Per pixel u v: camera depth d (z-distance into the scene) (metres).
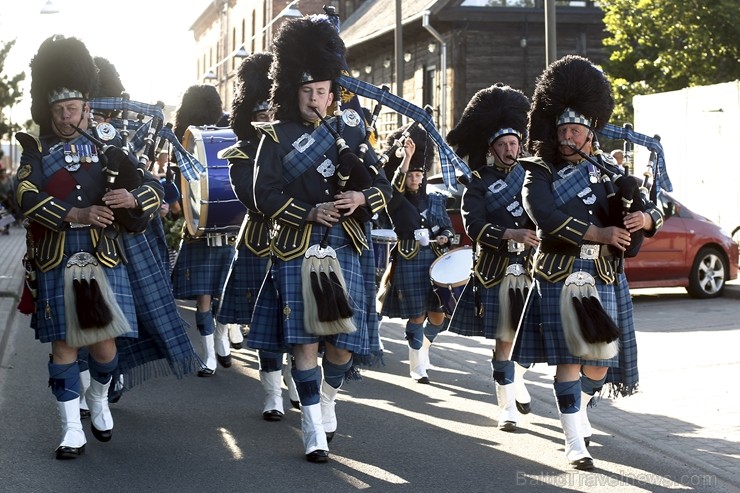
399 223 7.44
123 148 5.28
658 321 10.51
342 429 5.95
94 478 4.87
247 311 6.31
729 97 15.94
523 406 6.40
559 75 5.12
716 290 12.38
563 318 4.97
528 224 5.90
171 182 7.77
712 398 6.73
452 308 7.19
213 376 7.54
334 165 5.16
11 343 8.84
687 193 16.81
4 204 13.11
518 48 23.86
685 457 5.31
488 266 6.02
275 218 5.08
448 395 7.02
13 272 14.62
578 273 4.99
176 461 5.19
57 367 5.17
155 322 5.44
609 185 5.05
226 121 8.91
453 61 23.73
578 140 5.11
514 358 5.24
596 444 5.61
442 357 8.61
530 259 5.86
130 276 5.39
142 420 6.09
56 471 4.97
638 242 5.18
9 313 9.98
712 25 19.38
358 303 5.21
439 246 7.53
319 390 5.43
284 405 6.62
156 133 5.64
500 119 6.13
